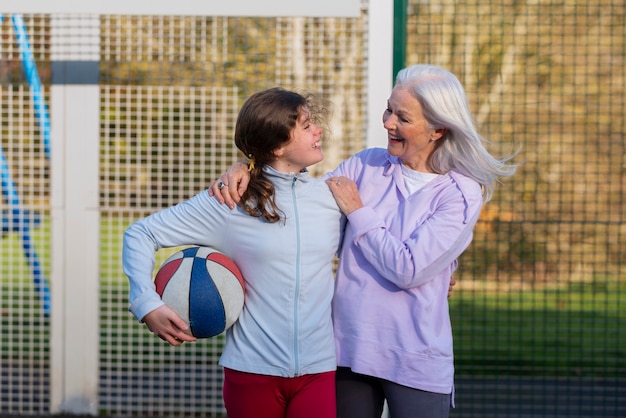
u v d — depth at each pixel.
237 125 2.81
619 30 6.14
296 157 2.79
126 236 2.78
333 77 4.26
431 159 2.88
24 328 4.54
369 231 2.73
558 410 4.88
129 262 2.73
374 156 3.03
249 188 2.74
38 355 4.63
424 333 2.75
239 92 4.33
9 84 4.39
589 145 6.42
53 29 4.35
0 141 4.40
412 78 2.79
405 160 2.89
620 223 4.47
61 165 4.41
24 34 4.36
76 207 4.42
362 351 2.78
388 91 3.92
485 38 6.11
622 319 6.91
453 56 4.47
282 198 2.77
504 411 4.82
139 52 4.35
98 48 4.35
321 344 2.75
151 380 4.52
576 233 6.72
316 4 3.76
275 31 4.29
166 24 4.35
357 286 2.82
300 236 2.75
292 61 4.29
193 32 4.32
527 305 6.99
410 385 2.75
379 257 2.71
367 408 2.91
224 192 2.73
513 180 5.11
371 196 2.91
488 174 2.85
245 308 2.78
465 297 6.75
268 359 2.72
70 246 4.43
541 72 6.28
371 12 3.90
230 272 2.74
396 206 2.86
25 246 4.47
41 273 4.52
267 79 4.31
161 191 4.40
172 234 2.78
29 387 4.55
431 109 2.73
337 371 2.93
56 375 4.51
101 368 4.65
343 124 4.25
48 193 4.46
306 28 4.27
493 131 5.51
